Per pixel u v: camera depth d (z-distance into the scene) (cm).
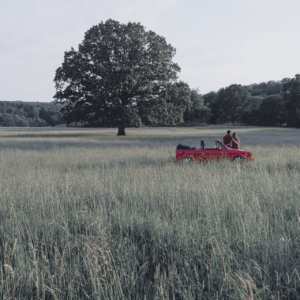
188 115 10369
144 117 3731
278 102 8875
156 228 416
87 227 432
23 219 458
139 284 310
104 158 1312
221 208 502
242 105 10700
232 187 643
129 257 342
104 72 3650
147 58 3731
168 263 327
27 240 405
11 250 361
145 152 1545
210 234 376
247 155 1129
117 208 503
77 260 334
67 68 3803
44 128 8288
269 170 978
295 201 542
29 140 2962
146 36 3850
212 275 302
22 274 305
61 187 683
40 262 336
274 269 317
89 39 3809
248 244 349
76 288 295
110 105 3619
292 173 833
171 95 3825
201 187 623
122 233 434
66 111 4041
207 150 1137
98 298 262
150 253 365
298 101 7612
